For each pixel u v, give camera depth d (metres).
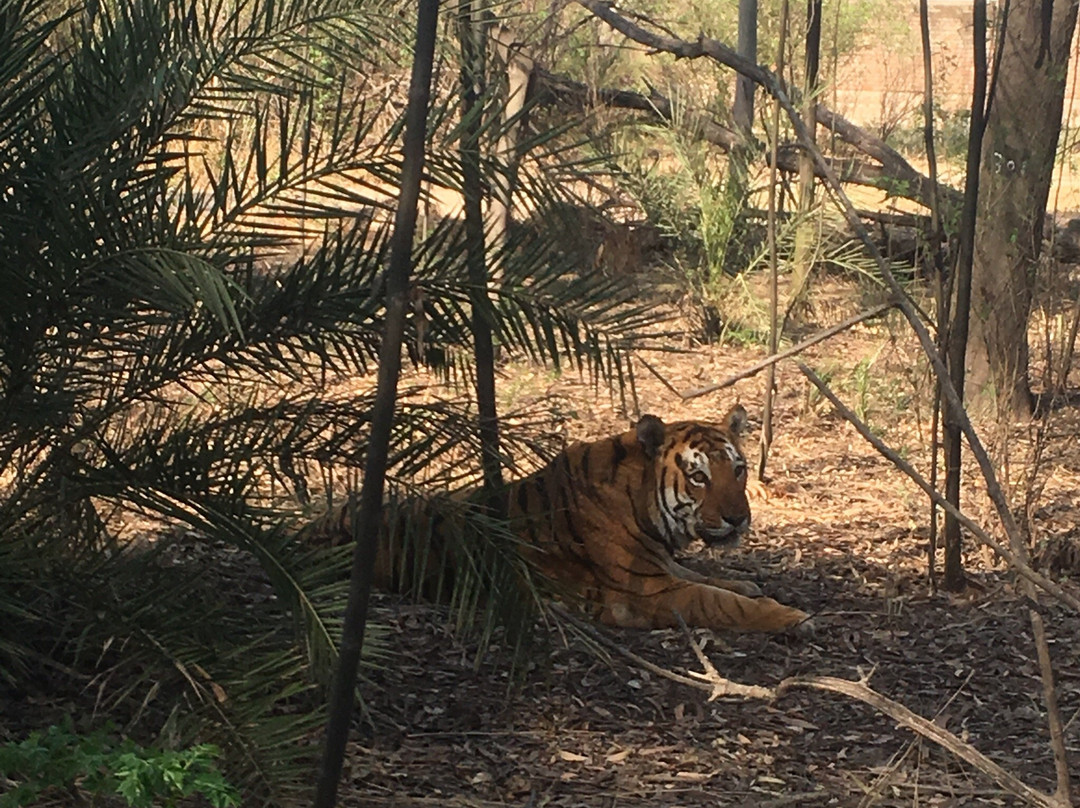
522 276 4.73
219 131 6.79
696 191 13.98
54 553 5.04
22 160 4.67
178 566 5.94
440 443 5.40
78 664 5.45
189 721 4.49
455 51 5.23
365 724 5.52
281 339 5.01
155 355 5.03
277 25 5.09
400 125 4.75
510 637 5.45
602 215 4.92
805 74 11.26
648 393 11.88
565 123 5.27
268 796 4.41
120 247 4.55
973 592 7.67
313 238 4.93
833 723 5.91
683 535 7.01
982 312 11.18
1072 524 8.88
